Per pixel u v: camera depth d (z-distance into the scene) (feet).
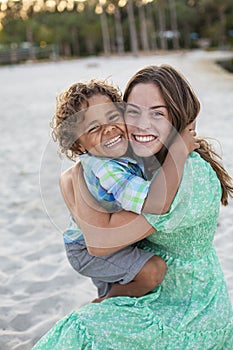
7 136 34.58
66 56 190.90
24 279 12.93
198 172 7.25
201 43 202.80
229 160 22.68
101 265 7.63
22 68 122.62
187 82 7.43
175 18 209.67
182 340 7.31
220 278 7.87
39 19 206.28
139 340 7.15
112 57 161.79
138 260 7.46
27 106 50.34
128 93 7.45
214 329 7.56
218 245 14.03
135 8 211.82
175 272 7.59
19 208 18.42
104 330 7.14
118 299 7.41
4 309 11.54
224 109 39.40
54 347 7.18
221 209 16.57
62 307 11.51
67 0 208.95
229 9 194.80
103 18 188.34
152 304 7.58
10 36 198.08
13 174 23.50
